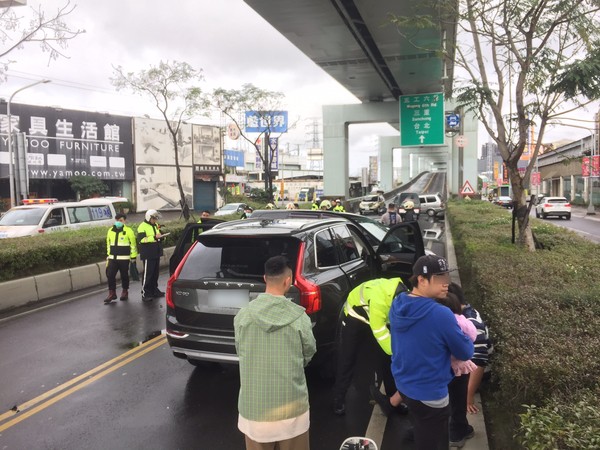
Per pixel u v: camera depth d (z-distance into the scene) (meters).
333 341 4.69
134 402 4.83
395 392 4.45
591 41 7.13
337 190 35.62
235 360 4.51
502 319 4.02
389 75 28.23
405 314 2.88
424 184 87.19
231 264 4.78
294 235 4.66
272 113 29.73
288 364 2.74
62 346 6.65
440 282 2.85
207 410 4.63
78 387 5.23
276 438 2.72
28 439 4.14
